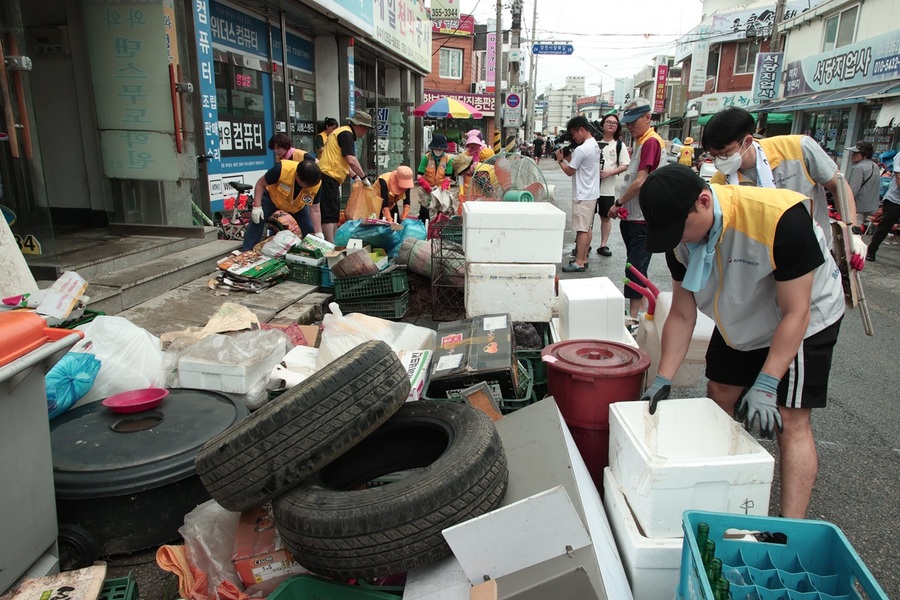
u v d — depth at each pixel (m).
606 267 8.36
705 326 3.53
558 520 1.83
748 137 3.52
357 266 5.55
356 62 15.36
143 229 6.73
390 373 2.39
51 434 2.76
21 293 3.78
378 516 1.96
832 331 2.45
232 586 2.21
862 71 19.17
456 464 2.11
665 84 47.72
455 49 35.00
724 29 34.28
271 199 6.73
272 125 10.70
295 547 2.09
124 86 6.45
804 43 24.80
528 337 4.25
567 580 1.75
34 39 6.62
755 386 2.28
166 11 6.26
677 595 1.90
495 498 2.13
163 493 2.58
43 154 7.01
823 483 3.28
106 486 2.46
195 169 6.80
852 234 3.19
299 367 3.52
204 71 7.64
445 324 3.78
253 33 9.89
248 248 6.54
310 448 2.18
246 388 3.28
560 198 16.48
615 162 8.80
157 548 2.65
